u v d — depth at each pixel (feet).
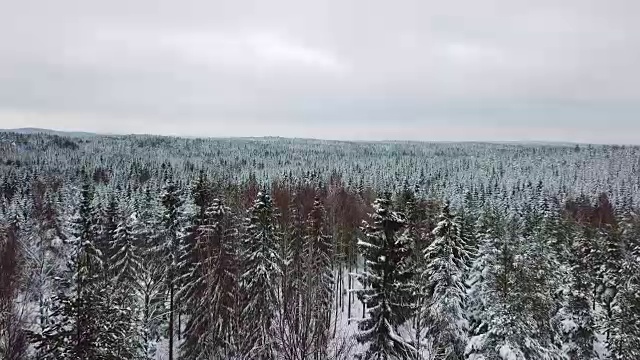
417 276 98.43
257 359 43.16
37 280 121.70
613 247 149.59
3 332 54.44
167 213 109.50
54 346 50.01
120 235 119.75
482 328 88.12
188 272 96.78
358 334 72.79
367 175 556.92
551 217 187.42
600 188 482.69
